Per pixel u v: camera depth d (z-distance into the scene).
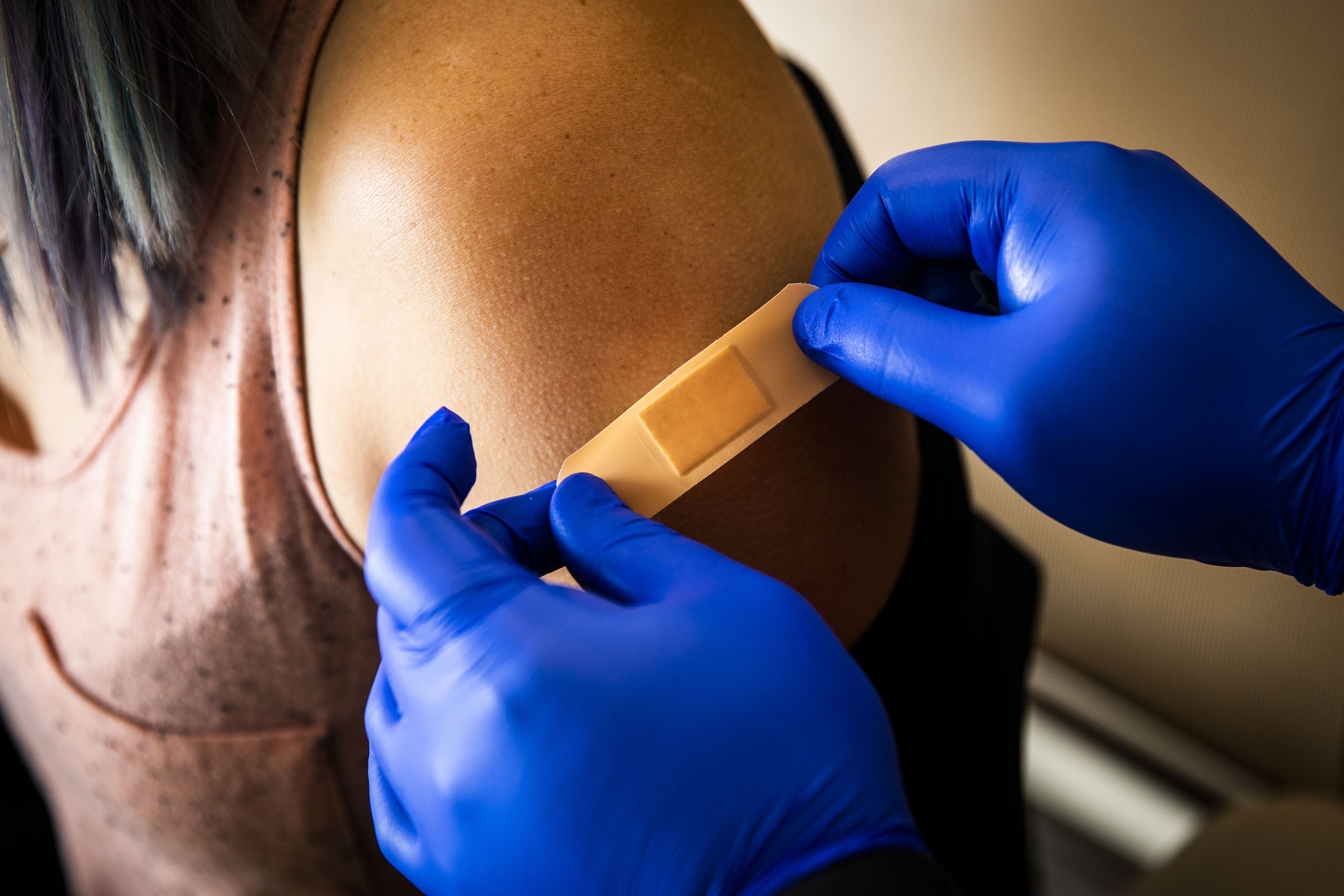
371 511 0.49
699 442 0.51
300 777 0.72
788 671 0.46
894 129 1.31
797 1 1.32
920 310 0.51
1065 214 0.50
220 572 0.63
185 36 0.50
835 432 0.55
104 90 0.48
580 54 0.51
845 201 0.78
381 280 0.51
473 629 0.45
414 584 0.47
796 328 0.52
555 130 0.50
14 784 1.32
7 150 0.53
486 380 0.50
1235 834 0.93
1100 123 1.11
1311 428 0.47
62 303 0.59
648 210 0.51
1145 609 1.30
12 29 0.48
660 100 0.52
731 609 0.47
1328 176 0.95
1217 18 0.96
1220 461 0.49
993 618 0.77
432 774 0.46
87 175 0.54
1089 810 1.49
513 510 0.52
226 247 0.56
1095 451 0.50
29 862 1.33
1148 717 1.38
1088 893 1.48
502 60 0.51
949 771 0.70
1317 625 1.15
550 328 0.50
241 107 0.53
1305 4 0.90
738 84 0.56
